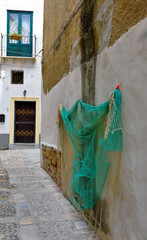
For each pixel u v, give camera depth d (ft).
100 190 8.30
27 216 10.32
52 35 17.74
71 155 12.06
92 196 9.02
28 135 41.04
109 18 7.89
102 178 8.10
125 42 6.77
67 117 12.34
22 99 40.27
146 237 5.57
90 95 9.62
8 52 40.47
